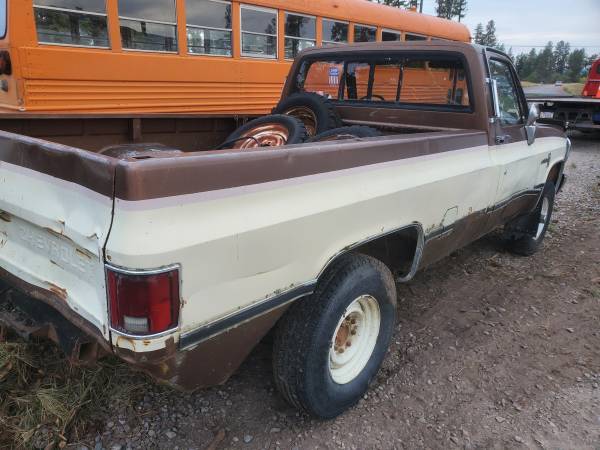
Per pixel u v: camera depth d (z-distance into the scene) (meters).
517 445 2.65
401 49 3.96
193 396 2.90
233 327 2.05
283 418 2.78
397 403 2.94
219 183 1.85
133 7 6.59
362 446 2.61
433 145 2.99
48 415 2.56
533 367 3.32
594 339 3.69
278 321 2.51
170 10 6.96
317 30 9.02
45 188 1.99
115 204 1.68
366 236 2.57
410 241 3.13
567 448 2.63
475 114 3.62
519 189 4.30
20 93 5.86
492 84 3.62
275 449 2.57
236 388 3.00
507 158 3.86
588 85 16.27
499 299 4.29
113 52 6.51
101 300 1.83
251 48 8.10
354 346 2.86
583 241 5.82
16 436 2.46
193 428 2.67
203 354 2.01
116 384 2.81
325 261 2.37
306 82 4.81
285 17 8.44
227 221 1.88
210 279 1.87
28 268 2.26
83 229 1.80
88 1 6.18
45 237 2.12
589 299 4.32
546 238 5.93
